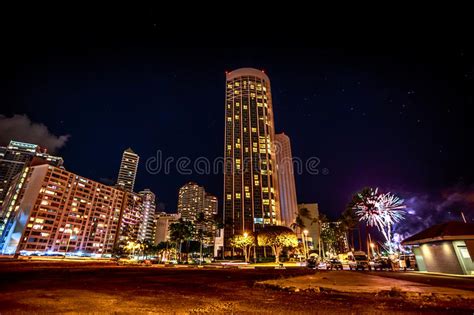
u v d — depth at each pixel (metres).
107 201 181.50
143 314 9.29
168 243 141.75
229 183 157.12
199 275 30.97
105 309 10.00
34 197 138.00
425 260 33.00
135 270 41.31
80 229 158.62
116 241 184.00
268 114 182.50
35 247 133.62
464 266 26.73
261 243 87.00
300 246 126.50
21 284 17.80
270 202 151.75
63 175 152.62
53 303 11.00
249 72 193.25
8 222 140.88
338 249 135.12
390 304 11.47
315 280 22.84
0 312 9.16
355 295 14.21
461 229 27.64
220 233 142.38
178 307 10.63
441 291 15.21
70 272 32.12
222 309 10.29
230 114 179.00
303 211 102.44
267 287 18.17
